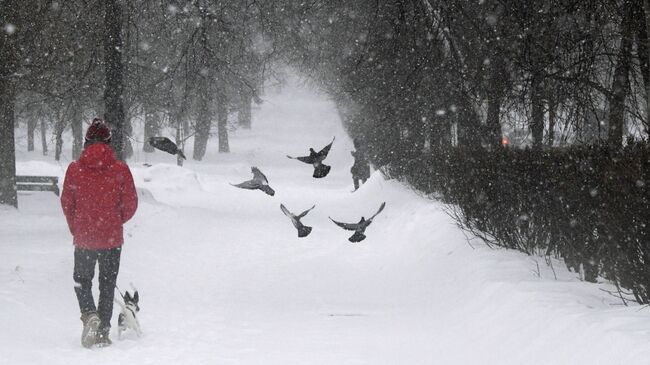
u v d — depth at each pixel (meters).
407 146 46.50
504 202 20.78
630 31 20.53
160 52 45.56
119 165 15.45
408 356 14.14
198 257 29.30
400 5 35.25
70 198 15.20
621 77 21.47
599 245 14.98
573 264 17.50
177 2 42.09
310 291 22.92
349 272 26.23
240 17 44.75
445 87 33.28
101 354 14.23
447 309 17.55
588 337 11.31
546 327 12.76
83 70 40.91
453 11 32.12
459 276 19.83
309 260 29.09
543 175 18.45
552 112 22.62
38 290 19.33
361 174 61.66
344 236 36.06
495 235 21.62
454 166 25.78
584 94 22.02
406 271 24.19
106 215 15.17
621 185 13.10
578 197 15.77
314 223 42.28
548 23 22.94
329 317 18.50
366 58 38.97
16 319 16.19
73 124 51.16
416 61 34.41
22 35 33.41
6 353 13.50
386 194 45.53
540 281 16.11
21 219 36.09
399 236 31.08
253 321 18.12
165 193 62.56
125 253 28.22
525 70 22.66
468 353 13.72
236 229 38.81
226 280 24.80
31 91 37.03
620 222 13.21
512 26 25.12
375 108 42.38
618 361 10.09
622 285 14.29
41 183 47.81
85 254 15.04
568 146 18.88
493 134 26.98
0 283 19.27
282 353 14.59
